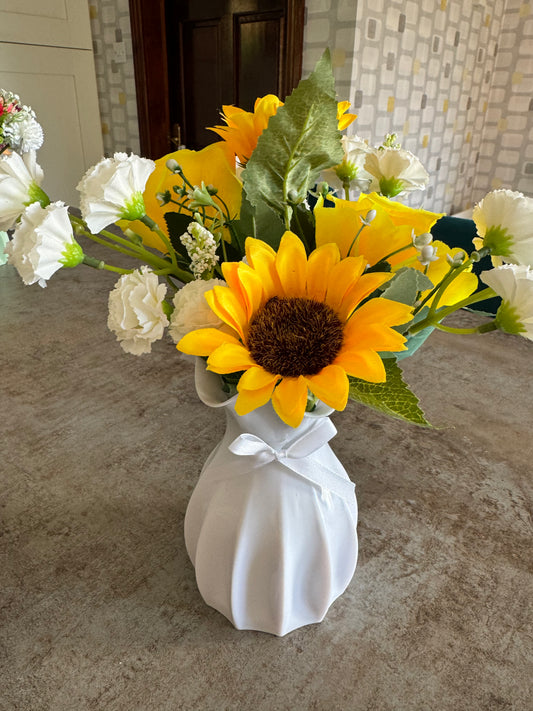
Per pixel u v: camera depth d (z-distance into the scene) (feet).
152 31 10.20
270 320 1.26
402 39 9.30
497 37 12.62
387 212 1.50
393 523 2.38
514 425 3.01
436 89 10.94
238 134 1.50
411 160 1.74
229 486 1.85
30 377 3.51
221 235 1.48
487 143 13.78
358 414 3.15
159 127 11.03
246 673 1.80
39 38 10.01
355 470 2.69
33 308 4.50
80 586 2.09
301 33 8.57
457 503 2.49
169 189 1.63
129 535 2.33
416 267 1.47
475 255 1.34
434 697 1.72
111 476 2.66
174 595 2.07
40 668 1.80
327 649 1.88
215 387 1.66
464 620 1.96
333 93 1.26
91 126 11.50
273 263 1.31
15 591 2.06
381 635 1.92
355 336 1.20
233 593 1.86
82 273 5.22
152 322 1.27
